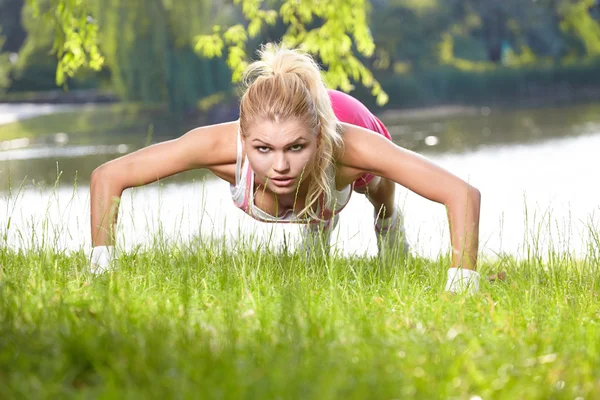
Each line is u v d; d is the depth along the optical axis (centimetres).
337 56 1319
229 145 517
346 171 518
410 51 6688
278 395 263
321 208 532
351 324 365
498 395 277
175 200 1430
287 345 317
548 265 541
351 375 286
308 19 1335
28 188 1723
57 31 1101
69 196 1556
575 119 4222
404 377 283
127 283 442
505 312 405
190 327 345
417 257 575
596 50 7994
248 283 462
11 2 7188
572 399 281
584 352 337
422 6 6894
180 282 453
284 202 529
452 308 411
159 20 4397
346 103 602
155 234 561
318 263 530
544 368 309
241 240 554
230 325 336
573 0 8088
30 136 3844
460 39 7294
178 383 265
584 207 1453
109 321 339
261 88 457
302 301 378
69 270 493
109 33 4366
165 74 4406
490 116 4856
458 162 2434
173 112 4409
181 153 519
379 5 6750
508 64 7294
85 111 4559
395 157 506
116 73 4462
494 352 323
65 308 357
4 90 5941
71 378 280
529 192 1762
